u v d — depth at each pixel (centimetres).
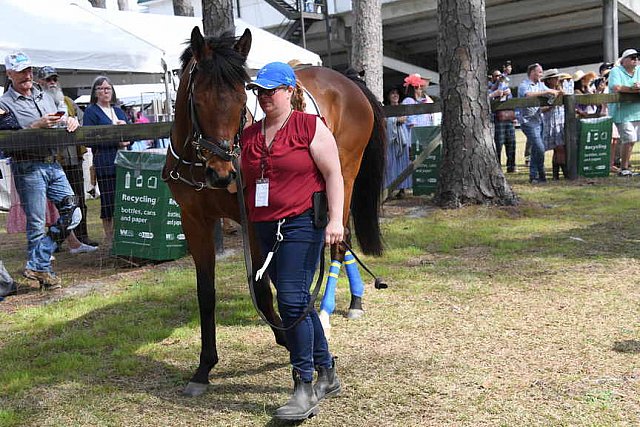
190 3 1908
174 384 368
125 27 1155
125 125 619
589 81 1282
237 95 316
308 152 300
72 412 338
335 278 433
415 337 414
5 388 369
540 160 1080
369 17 1221
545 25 2639
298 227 302
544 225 732
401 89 2903
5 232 932
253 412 328
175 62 1130
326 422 310
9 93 569
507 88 1217
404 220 798
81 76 1216
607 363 355
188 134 348
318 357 325
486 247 648
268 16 2545
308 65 523
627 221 732
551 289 494
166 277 606
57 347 435
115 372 388
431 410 315
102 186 733
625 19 2503
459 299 485
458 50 814
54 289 585
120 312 505
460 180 837
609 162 1111
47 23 1028
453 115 831
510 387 334
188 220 364
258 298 369
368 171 496
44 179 569
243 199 318
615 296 468
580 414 301
